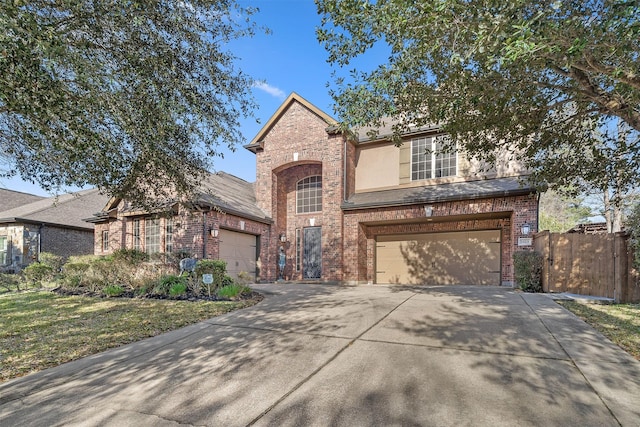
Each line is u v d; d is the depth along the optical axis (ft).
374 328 19.52
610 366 13.43
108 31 16.14
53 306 28.48
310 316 22.95
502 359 14.34
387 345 16.44
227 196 47.93
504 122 19.92
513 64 13.73
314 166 52.70
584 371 12.98
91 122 16.65
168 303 28.71
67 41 14.62
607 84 17.44
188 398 11.46
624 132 23.68
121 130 18.12
